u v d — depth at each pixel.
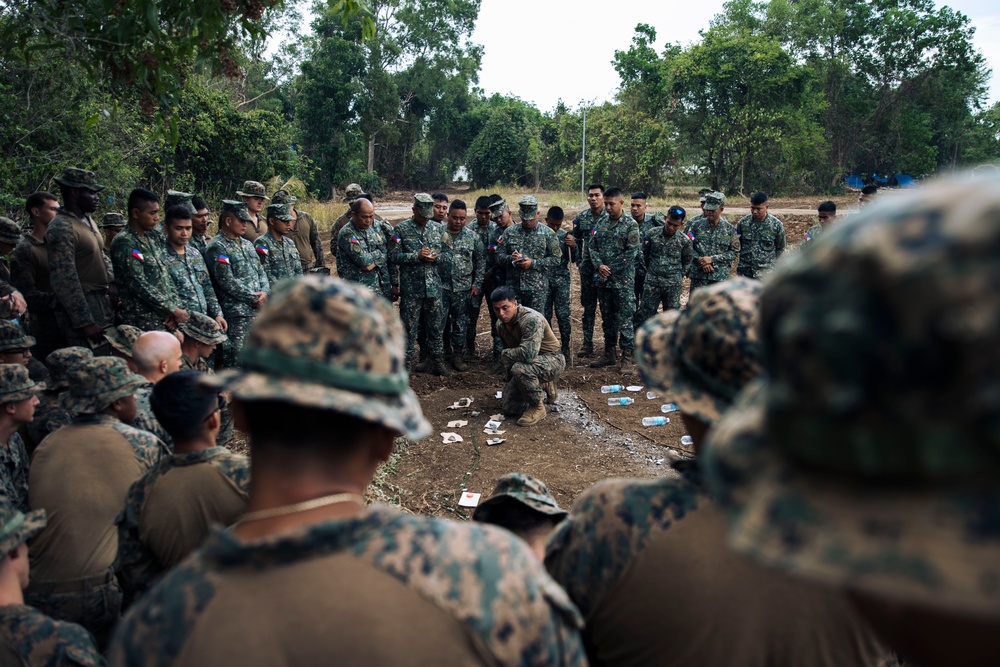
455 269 7.90
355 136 36.59
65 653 1.98
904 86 39.47
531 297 8.04
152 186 16.56
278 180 22.14
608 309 8.03
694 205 29.28
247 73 32.09
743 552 0.56
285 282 1.14
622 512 1.28
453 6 41.47
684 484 1.28
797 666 1.19
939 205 0.48
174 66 4.39
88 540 2.82
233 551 0.98
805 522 0.53
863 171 42.09
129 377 3.07
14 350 3.92
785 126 33.66
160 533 2.25
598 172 34.34
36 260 5.85
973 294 0.43
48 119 10.19
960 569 0.46
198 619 0.96
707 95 34.19
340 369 1.06
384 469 5.52
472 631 0.95
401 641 0.93
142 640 0.99
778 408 0.54
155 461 3.06
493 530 1.08
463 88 43.41
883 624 0.58
